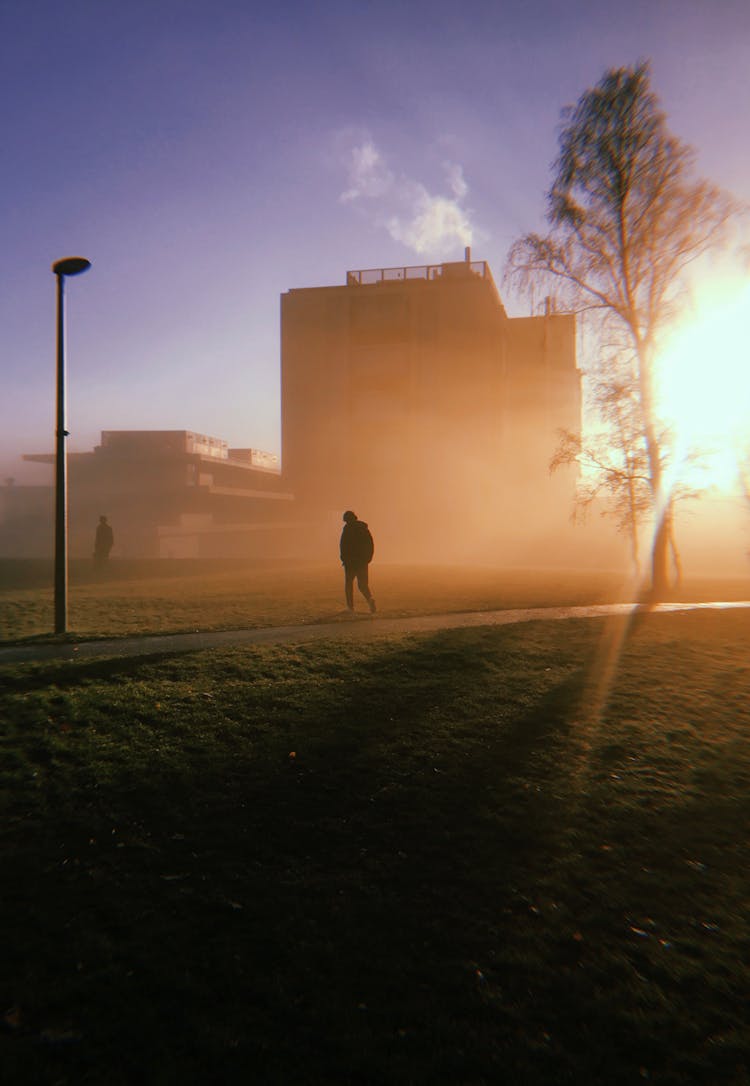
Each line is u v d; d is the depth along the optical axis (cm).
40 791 485
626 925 347
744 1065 255
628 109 1697
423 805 476
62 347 1057
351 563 1263
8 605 1440
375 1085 244
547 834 440
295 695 700
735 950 327
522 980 303
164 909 353
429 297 4591
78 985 293
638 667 852
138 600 1495
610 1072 252
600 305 1798
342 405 4666
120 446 5716
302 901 362
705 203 1683
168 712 643
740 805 488
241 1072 248
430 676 782
